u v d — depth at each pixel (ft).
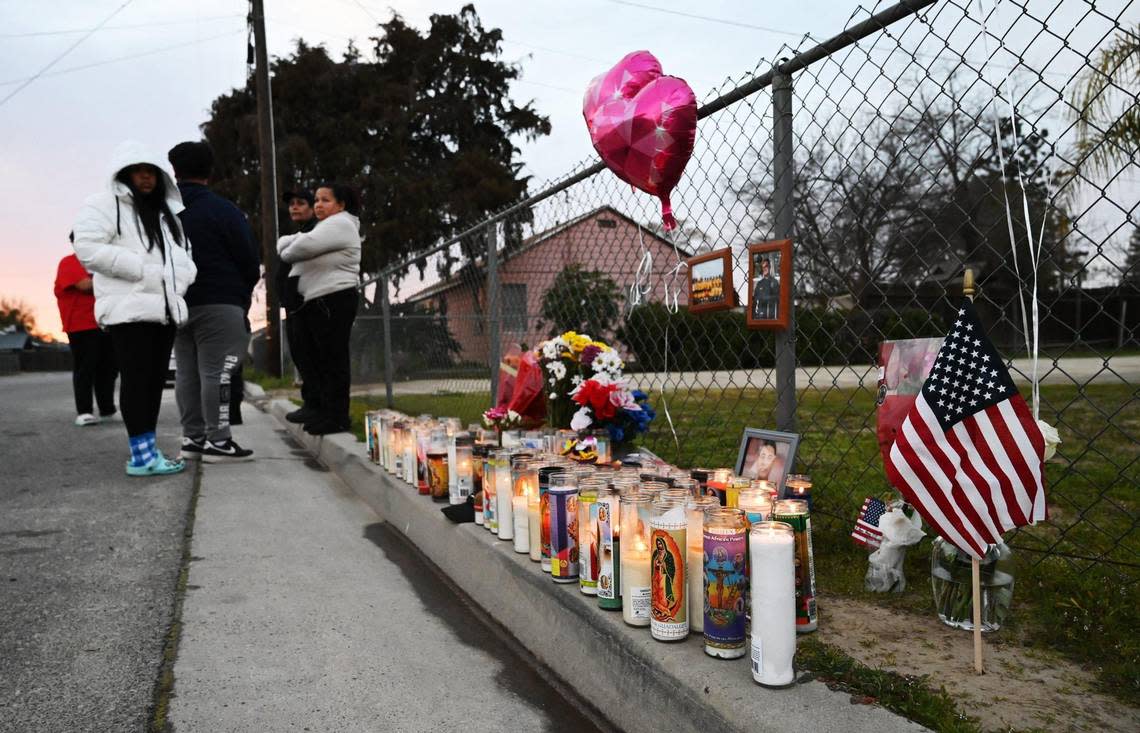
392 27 103.60
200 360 17.38
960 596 6.67
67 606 9.00
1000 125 7.06
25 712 6.67
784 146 8.99
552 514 7.89
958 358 6.02
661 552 6.41
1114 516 9.99
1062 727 5.01
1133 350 6.82
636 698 6.37
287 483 16.01
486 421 14.51
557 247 14.96
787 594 5.46
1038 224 7.28
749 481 7.96
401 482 13.12
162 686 7.19
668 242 11.64
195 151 17.35
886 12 7.63
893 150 9.55
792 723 4.94
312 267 18.47
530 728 6.66
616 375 12.19
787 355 9.17
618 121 9.91
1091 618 6.62
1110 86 7.19
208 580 10.05
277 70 92.68
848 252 9.04
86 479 15.56
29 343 144.15
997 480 5.84
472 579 9.72
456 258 20.45
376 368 28.17
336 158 90.99
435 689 7.34
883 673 5.64
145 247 15.11
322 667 7.72
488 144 104.88
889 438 7.52
